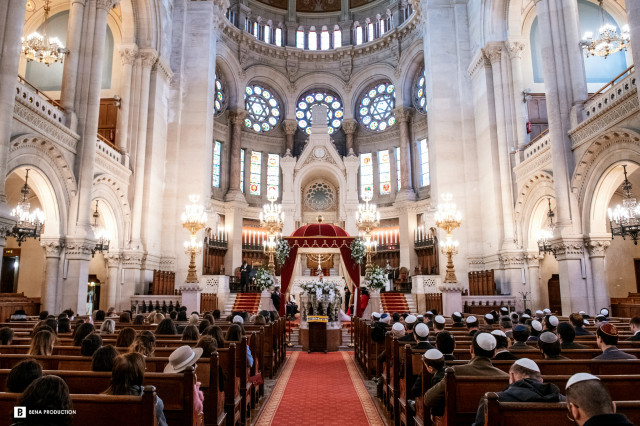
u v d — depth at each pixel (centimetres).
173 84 2850
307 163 3622
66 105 1808
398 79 3841
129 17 2459
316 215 3766
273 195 2294
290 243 1947
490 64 2497
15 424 273
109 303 2197
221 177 3700
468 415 462
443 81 2834
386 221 3788
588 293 1584
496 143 2417
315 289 1733
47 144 1603
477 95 2638
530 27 2506
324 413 822
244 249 3619
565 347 704
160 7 2617
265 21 4081
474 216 2605
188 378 473
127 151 2386
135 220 2353
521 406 349
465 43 2833
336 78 4094
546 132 2064
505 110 2373
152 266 2495
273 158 4047
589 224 1625
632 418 345
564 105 1722
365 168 4019
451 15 2916
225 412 676
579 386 258
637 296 2097
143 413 365
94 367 486
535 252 2203
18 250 2434
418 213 3572
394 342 773
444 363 549
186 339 789
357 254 1919
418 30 3619
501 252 2281
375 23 4081
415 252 3516
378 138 4000
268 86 4100
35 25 2464
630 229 1473
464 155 2697
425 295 2497
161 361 588
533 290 2191
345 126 4012
